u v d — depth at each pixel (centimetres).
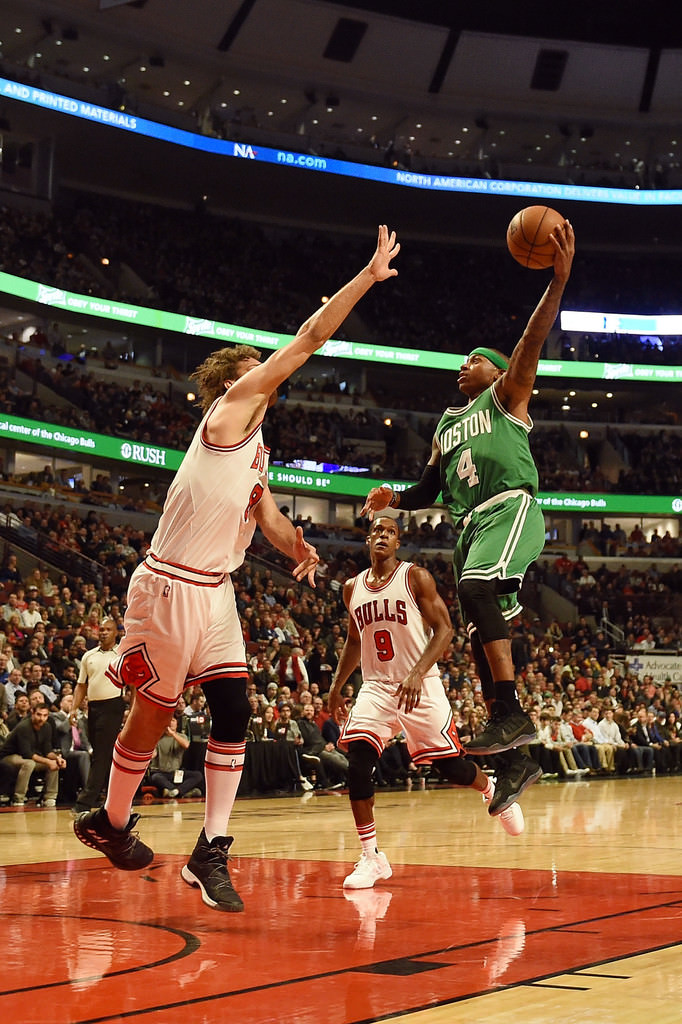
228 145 3091
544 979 284
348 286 350
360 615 564
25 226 2902
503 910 415
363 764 530
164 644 354
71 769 1156
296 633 2002
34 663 1243
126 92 2978
